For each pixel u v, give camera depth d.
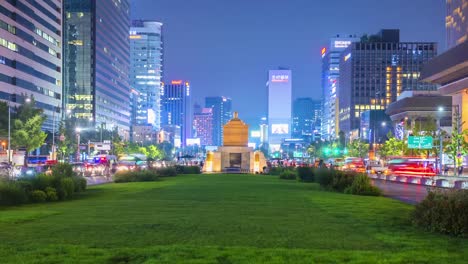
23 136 82.69
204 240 13.13
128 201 25.19
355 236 13.95
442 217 14.61
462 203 14.28
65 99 186.00
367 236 13.98
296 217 18.28
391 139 99.25
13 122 83.75
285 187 37.88
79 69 187.25
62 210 20.88
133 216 18.39
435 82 97.50
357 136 195.75
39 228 15.22
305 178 47.03
